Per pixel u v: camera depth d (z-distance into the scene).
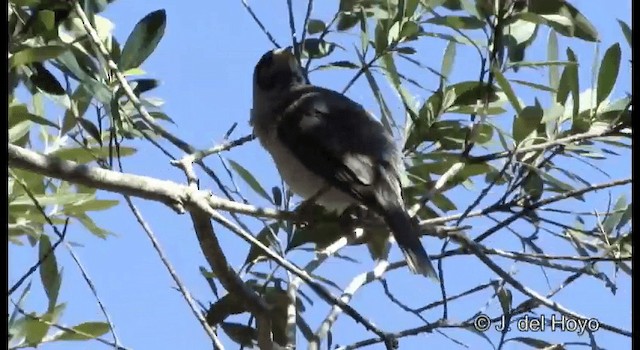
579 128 7.56
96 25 7.65
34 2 7.05
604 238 7.89
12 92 6.73
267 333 7.20
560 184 7.63
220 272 7.05
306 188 8.73
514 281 6.64
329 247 7.69
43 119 6.77
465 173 7.85
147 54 7.39
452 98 8.16
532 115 7.21
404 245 7.33
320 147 8.51
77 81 7.13
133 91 7.68
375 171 8.29
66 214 7.37
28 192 6.29
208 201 6.81
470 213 7.29
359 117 8.85
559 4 7.82
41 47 6.06
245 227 7.52
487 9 7.88
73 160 7.48
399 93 8.10
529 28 8.01
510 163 7.29
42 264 6.48
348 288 7.15
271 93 9.32
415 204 8.36
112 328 6.31
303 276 6.23
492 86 8.01
